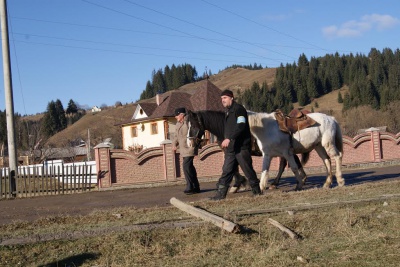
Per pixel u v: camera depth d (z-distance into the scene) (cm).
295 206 966
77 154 5278
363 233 804
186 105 4984
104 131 9788
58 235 769
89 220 929
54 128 11625
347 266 670
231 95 1143
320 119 1359
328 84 14500
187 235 796
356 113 7400
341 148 1406
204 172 2097
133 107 12781
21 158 4834
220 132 1202
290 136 1281
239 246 766
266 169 1236
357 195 1102
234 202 1063
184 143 1459
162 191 1684
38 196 1758
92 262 708
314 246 755
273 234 807
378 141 2567
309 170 2303
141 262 708
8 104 1941
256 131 1237
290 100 13562
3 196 1738
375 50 13300
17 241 748
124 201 1405
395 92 8894
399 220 877
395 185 1261
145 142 5281
